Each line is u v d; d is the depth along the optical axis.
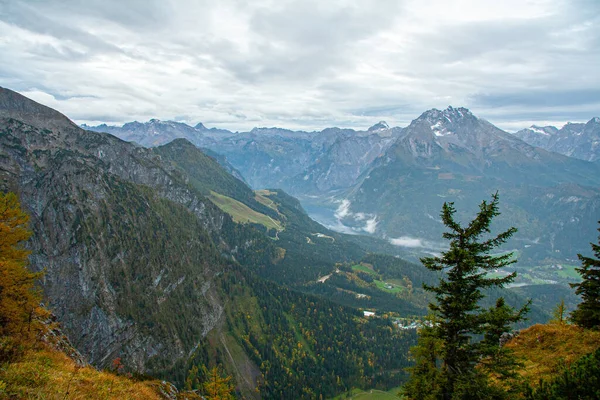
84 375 28.75
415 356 31.11
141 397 30.94
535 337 46.72
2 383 21.56
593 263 40.84
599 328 41.62
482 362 28.34
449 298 28.69
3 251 37.00
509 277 27.52
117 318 171.50
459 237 28.84
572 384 23.27
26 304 32.81
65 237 173.62
